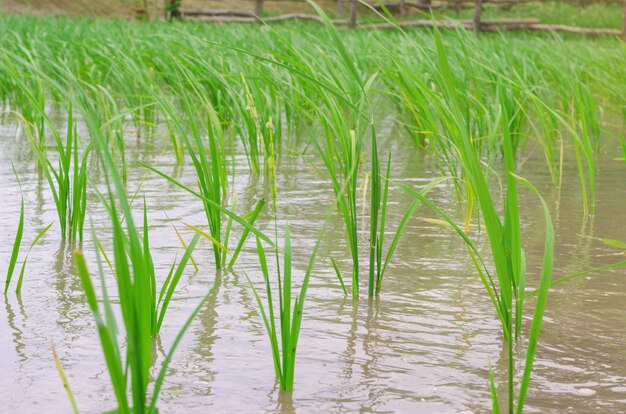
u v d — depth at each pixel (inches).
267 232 191.6
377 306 142.4
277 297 146.3
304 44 471.2
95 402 104.6
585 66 411.8
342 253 175.0
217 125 229.3
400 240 186.7
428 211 216.7
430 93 146.9
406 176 266.7
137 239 82.3
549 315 139.2
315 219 205.8
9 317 133.5
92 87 300.0
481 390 109.6
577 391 109.3
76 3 1286.9
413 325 133.6
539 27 972.6
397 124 402.6
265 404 104.9
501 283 100.4
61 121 396.2
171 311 138.1
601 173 275.3
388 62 282.2
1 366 114.6
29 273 156.6
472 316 138.2
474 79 310.7
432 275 160.6
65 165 180.1
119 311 137.3
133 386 80.0
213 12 1141.1
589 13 1144.8
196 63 357.1
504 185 252.2
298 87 296.5
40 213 205.8
